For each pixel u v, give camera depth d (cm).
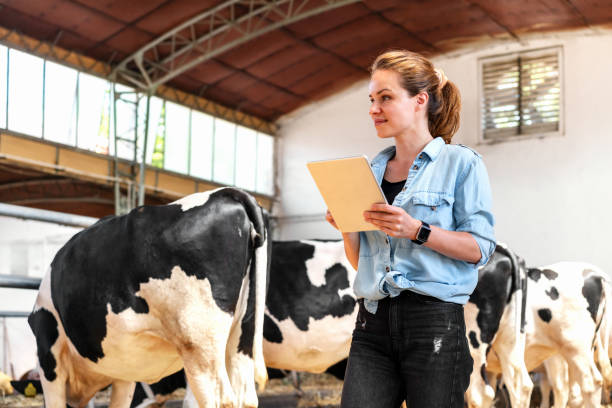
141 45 1608
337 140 2023
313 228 2031
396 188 197
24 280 430
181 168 1848
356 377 190
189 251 295
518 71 1783
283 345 434
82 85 1620
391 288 186
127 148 1706
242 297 310
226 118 1970
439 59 1861
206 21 1555
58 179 1689
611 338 693
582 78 1711
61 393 335
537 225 1714
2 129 1458
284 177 2105
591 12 1566
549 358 692
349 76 1905
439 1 1515
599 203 1661
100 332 308
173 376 455
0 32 1461
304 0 1512
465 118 1822
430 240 178
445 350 182
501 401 756
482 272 503
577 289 594
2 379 466
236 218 304
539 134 1738
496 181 1770
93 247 314
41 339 335
